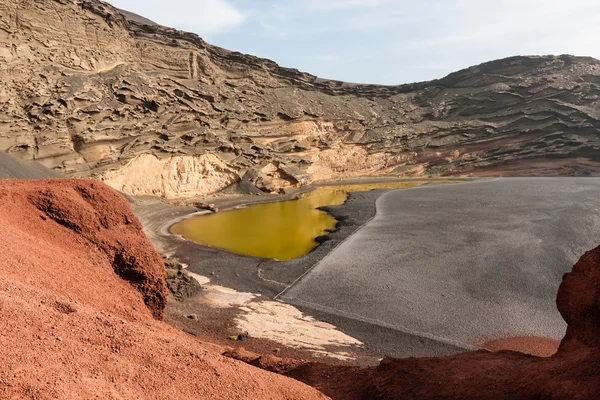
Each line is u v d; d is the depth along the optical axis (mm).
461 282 26109
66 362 6148
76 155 45094
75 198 13883
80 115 46562
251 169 65562
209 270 29188
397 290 25156
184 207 52844
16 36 44125
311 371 13164
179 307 22250
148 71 60938
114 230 13992
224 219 48344
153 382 6660
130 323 8570
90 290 10719
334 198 63719
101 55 53750
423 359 12344
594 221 40594
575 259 29562
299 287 25969
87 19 52219
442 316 21969
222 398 6992
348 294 24781
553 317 21672
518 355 12773
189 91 62156
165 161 53750
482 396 9625
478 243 33750
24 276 9203
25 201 12875
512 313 22125
